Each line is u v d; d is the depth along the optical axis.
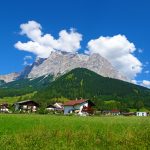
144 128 30.69
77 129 32.75
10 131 30.38
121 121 44.09
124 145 24.12
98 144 24.98
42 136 26.50
